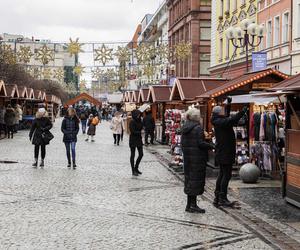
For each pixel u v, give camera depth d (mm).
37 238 8945
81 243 8680
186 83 23984
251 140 18234
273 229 9953
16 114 41125
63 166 19734
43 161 19484
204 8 65438
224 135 12172
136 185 15367
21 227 9727
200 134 11258
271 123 17016
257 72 18703
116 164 21031
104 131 48750
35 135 19344
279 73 18484
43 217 10656
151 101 36875
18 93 41406
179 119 20578
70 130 19266
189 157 11305
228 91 18781
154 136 36781
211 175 17984
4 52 33812
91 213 11172
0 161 20859
